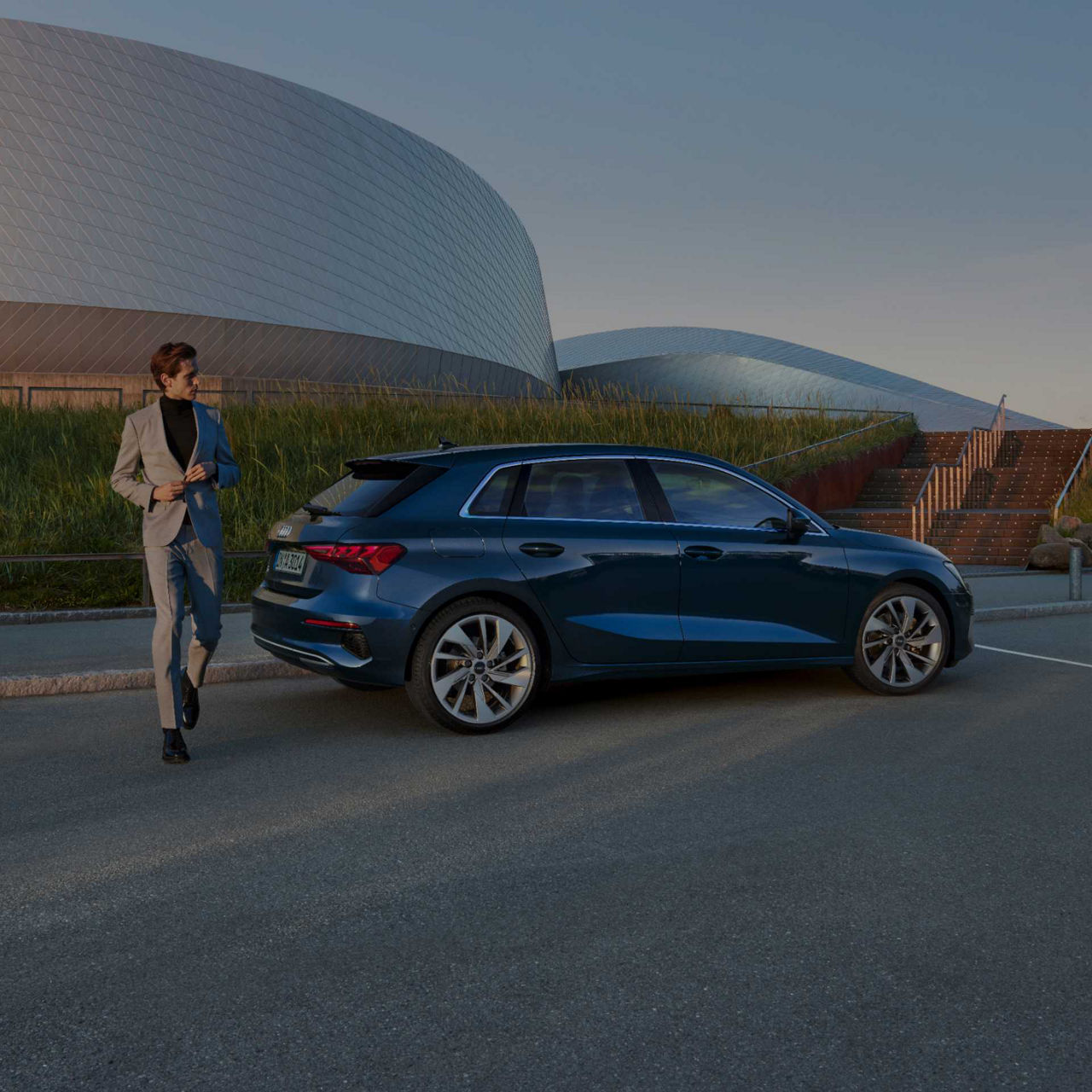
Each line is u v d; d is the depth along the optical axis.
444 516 5.69
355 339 46.38
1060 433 27.64
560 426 19.48
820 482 20.77
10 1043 2.47
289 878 3.57
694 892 3.44
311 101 48.59
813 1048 2.45
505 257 60.41
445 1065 2.38
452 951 2.99
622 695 6.78
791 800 4.47
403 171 52.25
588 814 4.29
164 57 44.62
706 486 6.41
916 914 3.26
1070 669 7.80
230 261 43.41
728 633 6.20
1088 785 4.71
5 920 3.21
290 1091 2.27
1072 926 3.17
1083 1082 2.31
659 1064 2.38
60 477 14.38
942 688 7.07
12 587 11.26
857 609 6.58
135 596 11.25
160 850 3.85
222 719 6.12
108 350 40.41
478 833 4.05
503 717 5.75
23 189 40.06
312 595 5.61
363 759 5.18
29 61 41.78
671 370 67.69
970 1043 2.48
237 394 20.45
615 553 5.93
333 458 16.31
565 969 2.87
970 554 18.23
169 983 2.79
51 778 4.84
